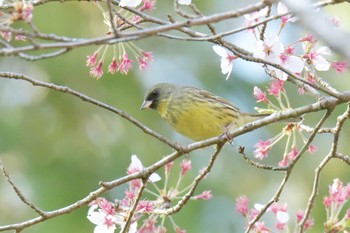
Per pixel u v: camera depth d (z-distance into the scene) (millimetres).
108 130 15969
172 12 16344
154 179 8641
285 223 8875
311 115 15734
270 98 15898
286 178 8586
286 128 8914
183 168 8781
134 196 8422
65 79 16094
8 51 5914
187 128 10453
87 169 15398
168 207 8555
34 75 16453
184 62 16859
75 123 16047
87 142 15781
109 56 15406
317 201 15602
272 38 7953
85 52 16000
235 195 15727
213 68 16766
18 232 7852
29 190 15070
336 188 8797
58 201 14805
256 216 8688
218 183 15727
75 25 15961
